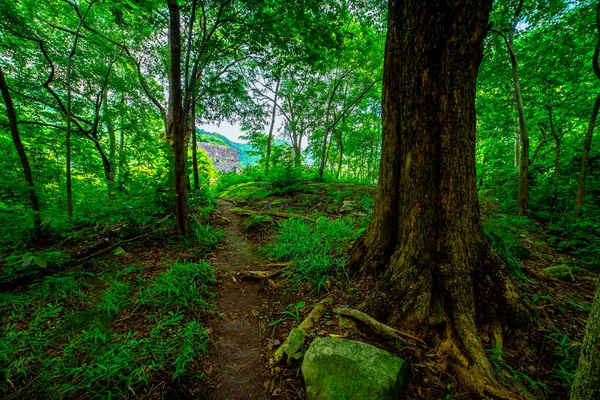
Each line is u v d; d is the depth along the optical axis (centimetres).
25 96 584
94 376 177
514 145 1123
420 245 227
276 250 398
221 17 547
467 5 199
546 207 606
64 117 649
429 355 185
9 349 195
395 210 275
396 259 240
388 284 232
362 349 180
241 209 698
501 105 770
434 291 216
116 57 763
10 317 235
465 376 169
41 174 471
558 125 670
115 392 169
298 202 714
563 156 703
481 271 221
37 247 388
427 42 219
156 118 1070
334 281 291
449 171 222
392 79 264
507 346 196
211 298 295
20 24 504
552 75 599
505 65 675
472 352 182
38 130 580
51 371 183
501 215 609
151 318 247
